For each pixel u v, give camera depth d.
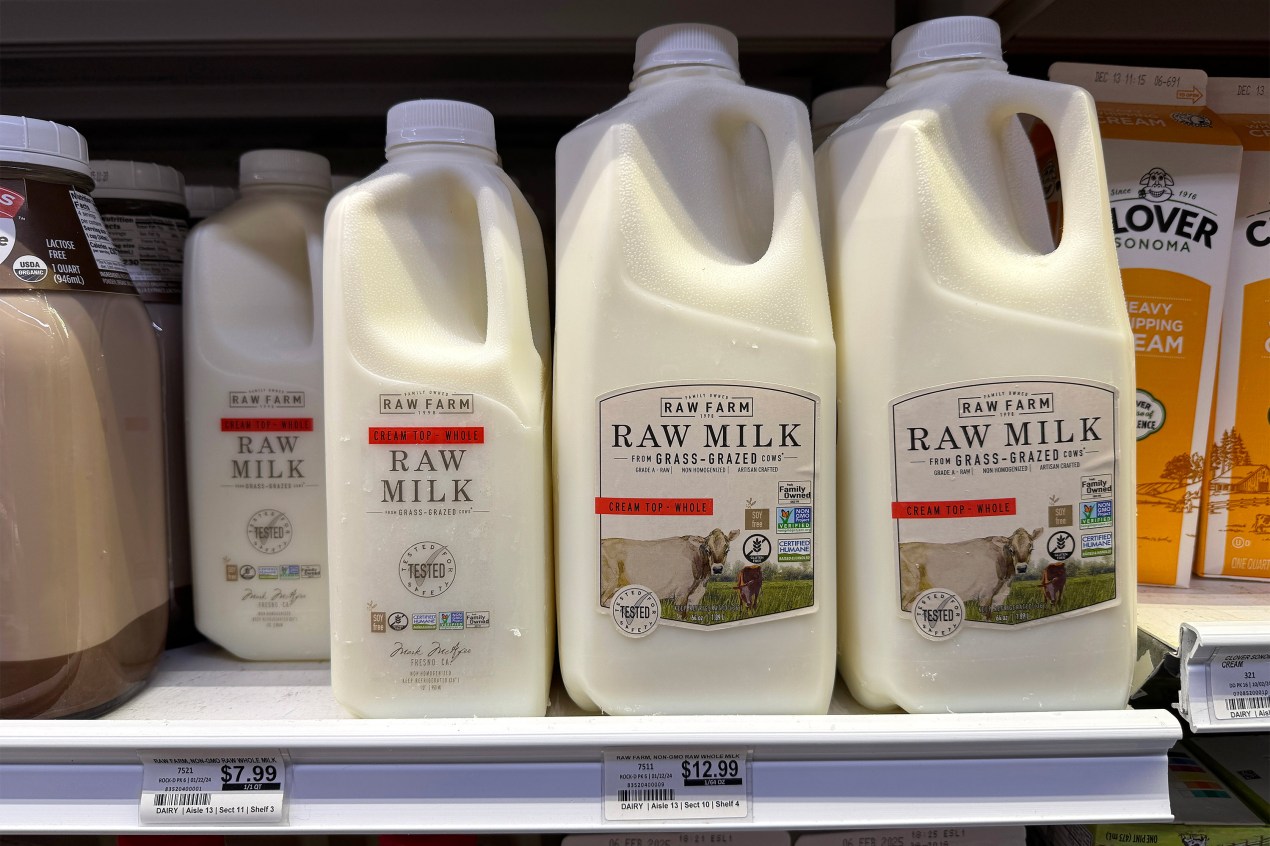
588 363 0.62
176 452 0.84
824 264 0.68
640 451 0.62
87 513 0.65
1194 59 1.01
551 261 0.91
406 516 0.63
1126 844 0.73
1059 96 0.63
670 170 0.63
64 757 0.58
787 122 0.63
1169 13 0.94
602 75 1.04
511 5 0.91
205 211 0.95
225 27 0.90
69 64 0.97
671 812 0.58
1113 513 0.62
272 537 0.77
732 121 0.66
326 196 0.81
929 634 0.62
